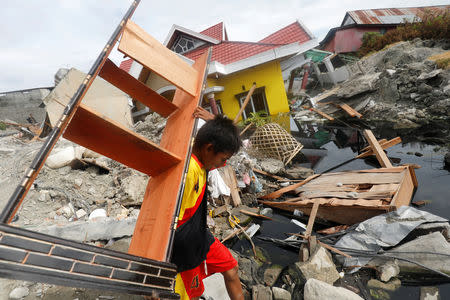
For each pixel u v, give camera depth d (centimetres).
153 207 151
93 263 79
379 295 256
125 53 135
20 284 229
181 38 1377
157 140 830
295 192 502
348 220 390
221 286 256
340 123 1141
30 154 574
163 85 1220
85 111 104
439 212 384
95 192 431
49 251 70
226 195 459
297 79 2084
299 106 1612
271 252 345
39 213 355
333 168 651
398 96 1159
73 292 224
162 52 159
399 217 319
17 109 1988
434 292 246
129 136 118
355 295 228
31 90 2002
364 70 1540
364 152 715
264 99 1245
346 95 1308
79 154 504
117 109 1052
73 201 395
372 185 430
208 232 176
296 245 345
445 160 571
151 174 162
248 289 279
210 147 138
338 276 283
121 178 462
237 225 397
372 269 287
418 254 275
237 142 139
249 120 1188
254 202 509
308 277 274
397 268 275
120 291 86
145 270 95
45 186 411
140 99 193
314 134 1020
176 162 140
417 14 2141
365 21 2173
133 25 149
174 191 129
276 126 773
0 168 505
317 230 397
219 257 177
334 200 399
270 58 1128
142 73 1241
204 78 169
